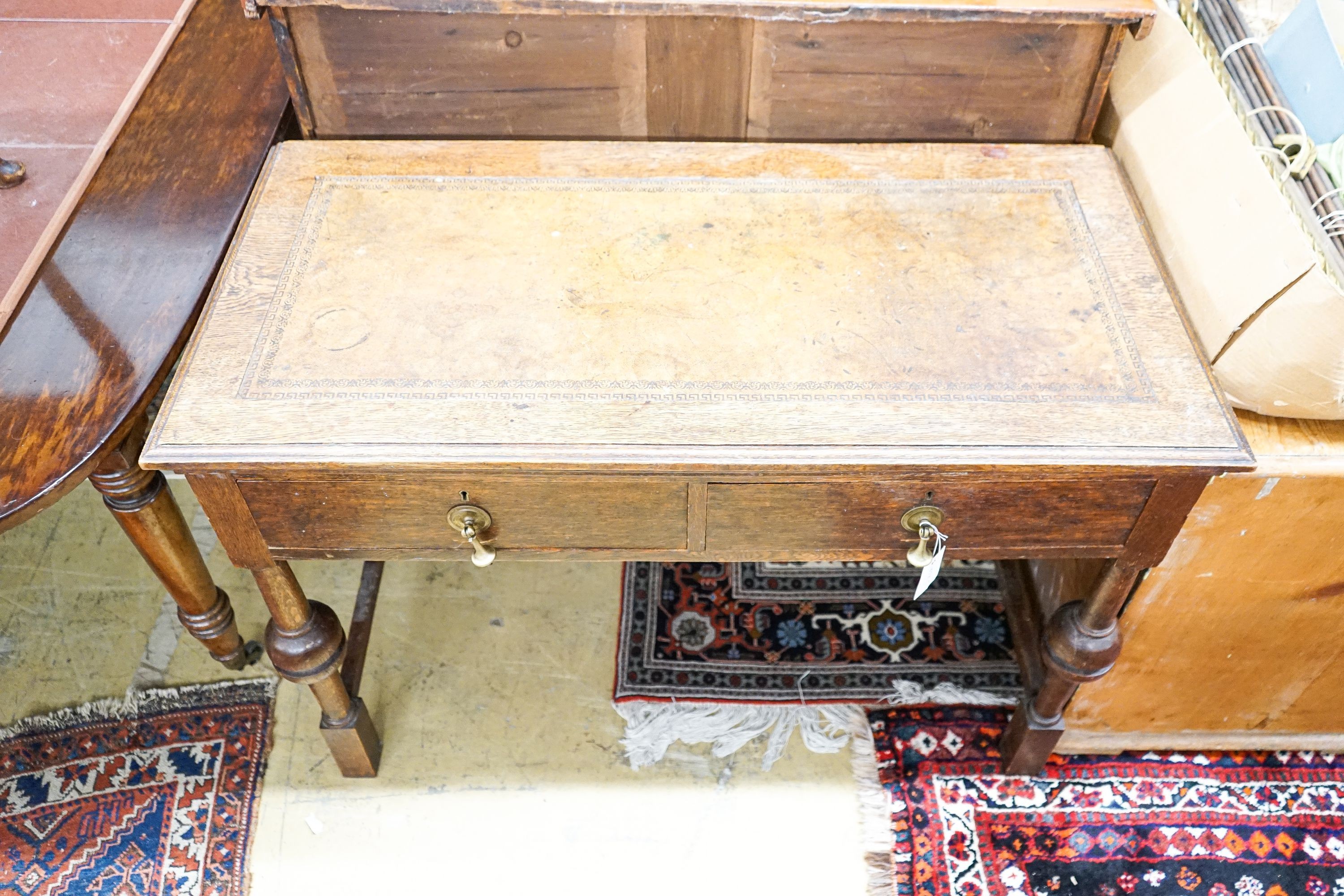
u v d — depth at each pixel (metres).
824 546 1.17
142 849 1.53
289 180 1.30
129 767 1.61
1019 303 1.16
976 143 1.40
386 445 1.01
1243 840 1.54
